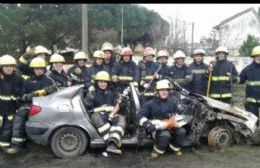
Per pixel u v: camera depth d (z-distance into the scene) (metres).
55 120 7.22
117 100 7.58
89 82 8.65
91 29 41.19
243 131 8.03
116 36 43.81
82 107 7.36
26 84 7.77
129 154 7.53
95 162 7.11
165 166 6.92
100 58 9.09
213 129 7.85
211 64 9.27
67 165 6.98
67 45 37.84
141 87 8.99
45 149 7.87
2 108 7.62
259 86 8.73
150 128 7.06
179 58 9.22
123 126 7.29
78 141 7.35
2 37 31.62
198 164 7.02
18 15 33.00
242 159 7.30
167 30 37.03
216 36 35.97
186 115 7.50
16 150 7.52
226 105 7.96
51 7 36.50
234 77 9.11
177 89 8.00
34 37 32.75
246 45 30.73
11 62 7.56
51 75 8.36
